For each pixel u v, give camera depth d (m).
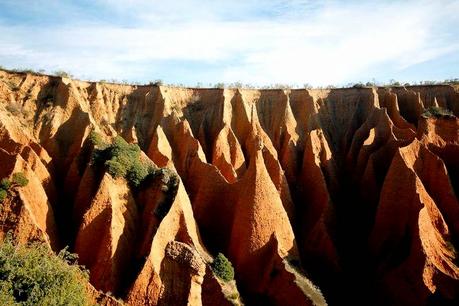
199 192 31.73
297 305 23.97
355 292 29.64
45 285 19.16
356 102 51.88
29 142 35.31
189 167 38.41
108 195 27.39
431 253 27.20
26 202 27.14
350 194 38.88
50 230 28.61
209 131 48.66
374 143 39.56
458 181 33.59
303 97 51.97
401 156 30.86
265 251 27.27
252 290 26.45
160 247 25.36
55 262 20.70
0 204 26.73
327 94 53.50
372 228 32.84
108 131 42.84
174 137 43.09
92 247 26.70
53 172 35.69
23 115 41.59
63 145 39.44
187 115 50.72
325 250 30.95
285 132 47.03
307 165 39.28
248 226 27.64
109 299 22.92
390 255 29.22
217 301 23.55
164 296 23.62
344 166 44.06
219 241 30.17
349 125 49.56
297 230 35.44
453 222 30.66
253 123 45.62
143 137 46.12
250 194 28.22
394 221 30.33
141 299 23.64
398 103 50.28
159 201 27.94
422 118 37.06
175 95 51.81
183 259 24.11
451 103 48.69
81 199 30.72
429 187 32.25
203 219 31.08
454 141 35.62
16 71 46.62
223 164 39.50
